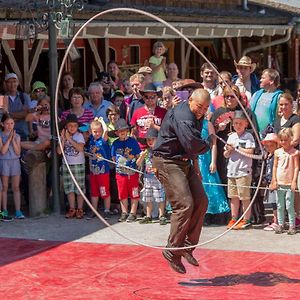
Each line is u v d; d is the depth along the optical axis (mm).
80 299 7508
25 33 11617
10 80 12008
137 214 11031
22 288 7875
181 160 7805
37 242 9672
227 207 10445
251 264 8672
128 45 17000
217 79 11000
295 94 20281
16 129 11773
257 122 10430
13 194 11117
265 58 21672
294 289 7762
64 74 12477
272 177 9938
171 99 10625
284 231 10094
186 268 8555
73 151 10805
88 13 13375
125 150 10570
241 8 19438
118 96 12516
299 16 19938
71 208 10914
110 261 8844
